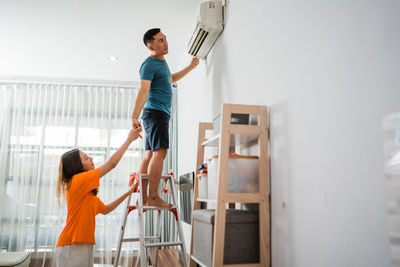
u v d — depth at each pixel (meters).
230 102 2.27
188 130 3.85
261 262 1.57
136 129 2.36
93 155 4.75
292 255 1.41
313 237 1.27
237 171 1.64
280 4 1.59
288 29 1.51
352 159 1.07
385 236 0.93
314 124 1.29
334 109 1.17
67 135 4.74
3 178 4.48
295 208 1.40
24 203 4.46
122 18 3.27
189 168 3.74
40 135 4.68
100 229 4.54
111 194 4.64
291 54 1.47
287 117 1.49
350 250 1.07
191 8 3.11
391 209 0.91
